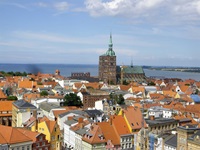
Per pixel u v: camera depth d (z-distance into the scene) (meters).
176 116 188.00
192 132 128.00
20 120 182.88
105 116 195.25
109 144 148.75
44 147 135.25
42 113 195.75
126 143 156.62
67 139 171.88
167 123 166.88
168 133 147.50
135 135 150.88
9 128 128.00
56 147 145.00
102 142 146.00
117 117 163.12
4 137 123.50
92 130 150.25
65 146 171.75
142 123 153.12
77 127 162.38
